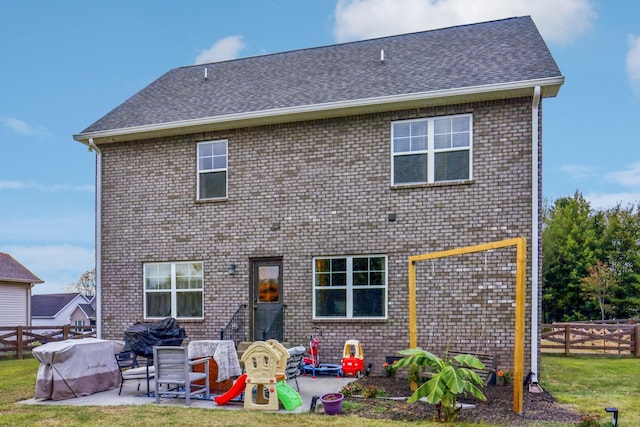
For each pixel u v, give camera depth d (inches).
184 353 311.3
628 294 1107.9
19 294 929.5
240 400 312.3
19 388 381.7
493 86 379.9
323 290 434.9
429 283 404.2
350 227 428.8
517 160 389.4
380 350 413.1
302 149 446.9
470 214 398.6
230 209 464.4
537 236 380.5
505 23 524.7
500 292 386.9
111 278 497.0
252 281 457.1
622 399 319.3
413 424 251.1
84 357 343.9
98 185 505.7
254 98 479.8
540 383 374.3
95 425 255.6
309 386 357.1
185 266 478.9
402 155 420.5
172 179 484.4
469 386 252.2
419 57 485.4
